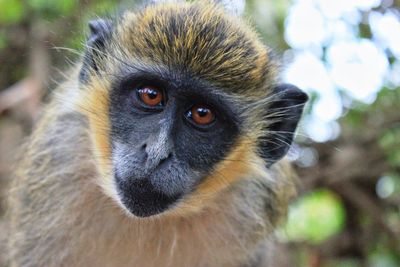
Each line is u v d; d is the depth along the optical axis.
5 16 7.75
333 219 8.55
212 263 5.52
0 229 6.67
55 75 7.05
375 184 8.28
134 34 4.91
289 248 8.23
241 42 4.94
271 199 5.69
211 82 4.60
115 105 4.75
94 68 5.07
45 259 5.30
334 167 8.05
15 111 7.67
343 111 8.05
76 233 5.26
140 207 4.69
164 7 5.10
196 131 4.68
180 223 5.25
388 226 8.30
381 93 7.85
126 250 5.32
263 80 5.06
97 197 5.16
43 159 5.36
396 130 7.94
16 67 8.22
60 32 6.38
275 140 5.26
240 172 5.11
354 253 8.62
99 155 4.88
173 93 4.55
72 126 5.27
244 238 5.47
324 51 7.68
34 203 5.33
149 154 4.46
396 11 7.63
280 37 7.82
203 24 4.84
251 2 7.68
